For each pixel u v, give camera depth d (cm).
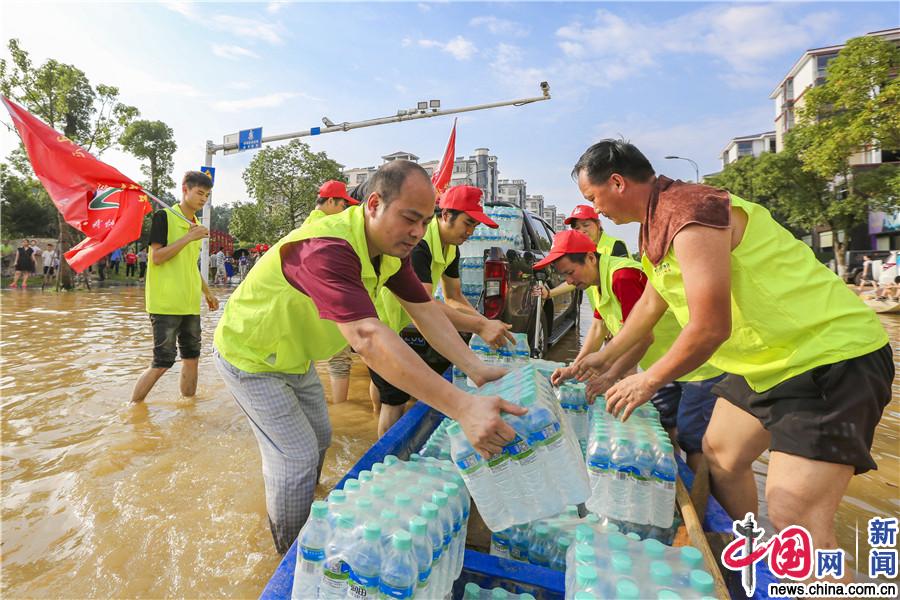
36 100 2005
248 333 219
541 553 190
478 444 145
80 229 421
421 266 315
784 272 180
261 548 239
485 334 290
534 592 163
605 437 212
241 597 206
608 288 318
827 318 177
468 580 172
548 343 639
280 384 229
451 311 295
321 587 137
